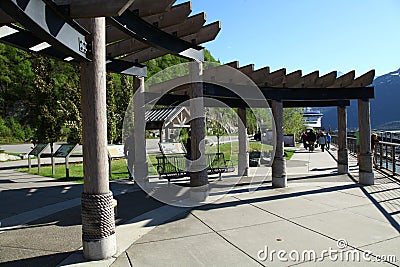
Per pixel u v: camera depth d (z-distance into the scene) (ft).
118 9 10.25
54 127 42.98
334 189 25.14
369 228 15.64
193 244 14.24
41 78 43.75
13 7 8.12
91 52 12.69
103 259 12.82
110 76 54.70
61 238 15.70
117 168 45.34
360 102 27.43
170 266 12.08
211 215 18.79
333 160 50.19
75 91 48.60
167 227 16.79
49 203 23.70
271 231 15.65
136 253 13.39
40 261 12.87
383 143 34.27
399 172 33.01
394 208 19.08
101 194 12.92
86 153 12.87
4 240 15.57
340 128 34.27
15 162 59.98
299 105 37.14
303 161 48.67
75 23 11.44
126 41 23.43
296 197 22.70
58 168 47.47
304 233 15.20
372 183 26.76
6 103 103.76
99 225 12.86
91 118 12.75
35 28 9.35
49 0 9.62
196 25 18.80
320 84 26.61
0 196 26.45
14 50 107.24
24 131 100.94
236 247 13.75
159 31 18.93
